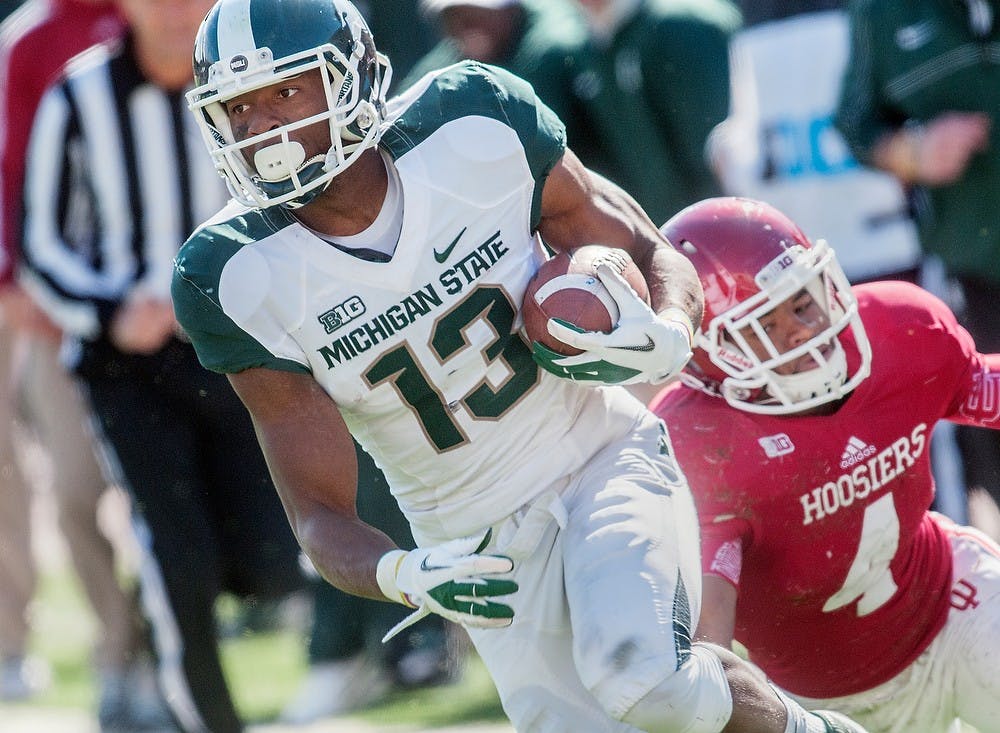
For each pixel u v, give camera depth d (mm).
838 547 13844
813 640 14320
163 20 18734
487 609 11062
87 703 24109
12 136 19500
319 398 12305
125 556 28312
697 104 21609
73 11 19938
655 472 12609
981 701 14258
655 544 12148
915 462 14039
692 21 21641
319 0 12164
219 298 12133
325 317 12188
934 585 14320
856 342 13844
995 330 20812
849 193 21891
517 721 12844
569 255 12500
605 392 12938
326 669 22312
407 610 22609
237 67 11906
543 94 21750
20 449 25125
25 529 25219
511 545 12484
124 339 18625
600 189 13055
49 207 19188
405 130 12438
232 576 19547
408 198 12227
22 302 20594
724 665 12289
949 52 20375
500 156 12461
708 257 13797
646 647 11727
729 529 13586
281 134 11883
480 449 12547
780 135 22312
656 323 12086
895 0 20609
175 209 19156
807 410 13883
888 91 20828
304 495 12219
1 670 24938
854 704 14586
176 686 18891
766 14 23484
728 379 13750
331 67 12055
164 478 18703
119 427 18719
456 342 12336
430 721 20938
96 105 19031
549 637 12555
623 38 21656
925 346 14055
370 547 11750
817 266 13641
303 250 12188
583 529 12266
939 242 21000
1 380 24844
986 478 19953
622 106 21672
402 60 24078
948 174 20312
